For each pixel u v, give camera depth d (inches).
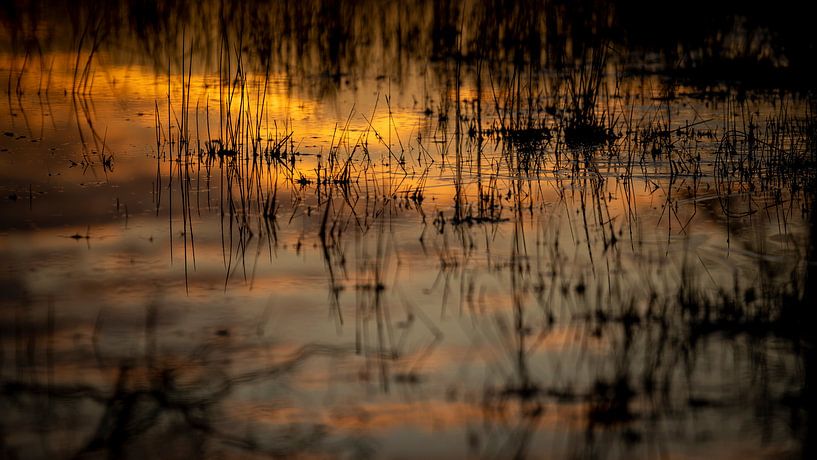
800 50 1605.6
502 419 530.0
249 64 1723.7
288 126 1309.1
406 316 669.9
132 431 516.4
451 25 1882.4
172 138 1213.7
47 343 613.6
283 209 935.0
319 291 716.7
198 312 670.5
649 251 814.5
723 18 1740.9
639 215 922.7
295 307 683.4
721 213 930.1
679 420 533.3
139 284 721.6
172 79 1579.7
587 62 1733.5
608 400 550.6
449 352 613.0
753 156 1142.3
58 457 491.2
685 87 1582.2
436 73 1699.1
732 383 576.7
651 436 516.4
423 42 1916.8
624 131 1289.4
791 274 753.0
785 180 1043.3
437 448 499.8
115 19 1902.1
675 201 971.9
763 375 586.9
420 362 597.0
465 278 746.8
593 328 652.1
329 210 935.0
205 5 2036.2
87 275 737.6
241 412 536.4
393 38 1950.1
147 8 1893.5
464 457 491.8
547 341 629.9
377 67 1750.7
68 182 1008.9
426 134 1275.8
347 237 848.9
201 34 1876.2
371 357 603.8
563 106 1439.5
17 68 1610.5
